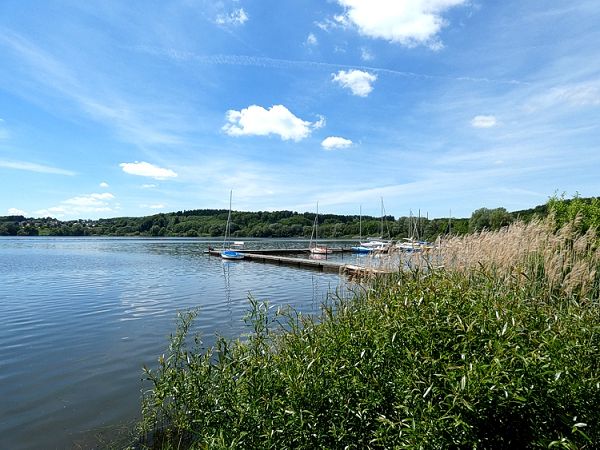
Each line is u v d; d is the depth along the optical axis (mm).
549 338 3840
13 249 81938
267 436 3854
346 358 4285
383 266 10617
